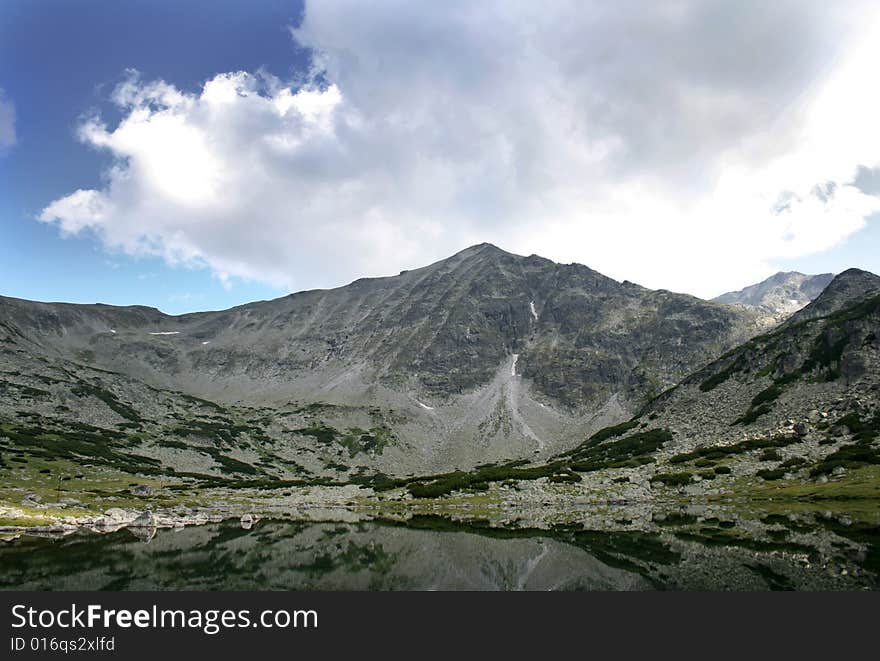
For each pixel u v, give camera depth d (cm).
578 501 10938
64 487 13662
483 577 4297
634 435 17388
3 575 4588
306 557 5481
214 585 4181
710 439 14362
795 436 12250
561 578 4075
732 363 18925
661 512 8338
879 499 7512
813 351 16288
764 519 6694
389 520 9369
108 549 6166
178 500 13562
